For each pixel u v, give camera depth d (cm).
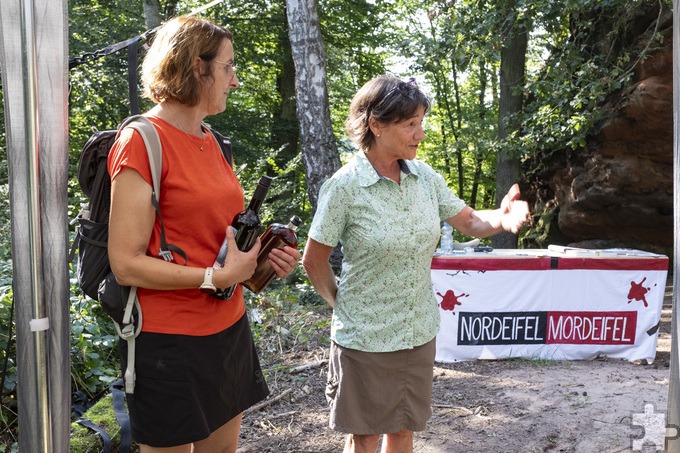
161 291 198
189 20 203
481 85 1928
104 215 202
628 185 1024
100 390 420
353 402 251
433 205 254
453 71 1928
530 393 440
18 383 197
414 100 236
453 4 1036
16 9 188
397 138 239
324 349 541
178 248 197
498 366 507
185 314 200
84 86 1028
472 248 566
